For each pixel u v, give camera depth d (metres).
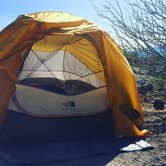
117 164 2.24
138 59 3.40
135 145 2.55
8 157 2.29
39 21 2.64
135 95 2.82
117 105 2.75
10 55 2.58
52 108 2.69
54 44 2.92
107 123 2.77
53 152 2.39
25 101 2.65
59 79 3.02
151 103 3.75
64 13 3.05
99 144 2.56
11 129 2.53
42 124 2.60
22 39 2.61
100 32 2.76
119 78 2.77
